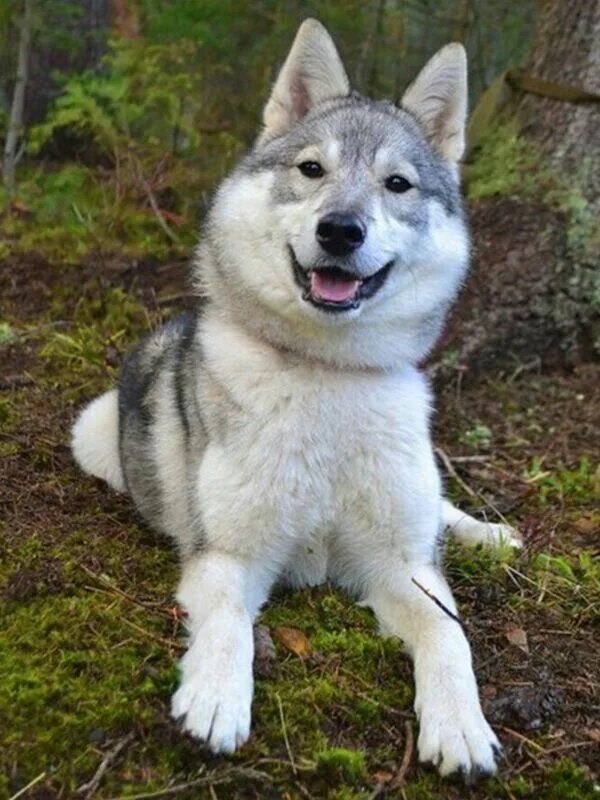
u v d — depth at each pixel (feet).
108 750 2.19
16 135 6.33
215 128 6.83
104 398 3.76
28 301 5.15
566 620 2.96
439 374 4.78
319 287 2.75
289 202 2.86
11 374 4.37
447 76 3.24
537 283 5.02
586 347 5.13
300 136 3.02
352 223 2.69
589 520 3.73
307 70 3.26
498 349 4.96
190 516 2.89
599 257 5.03
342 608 2.83
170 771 2.17
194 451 2.92
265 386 2.76
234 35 7.08
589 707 2.56
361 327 2.83
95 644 2.49
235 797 2.15
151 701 2.33
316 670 2.55
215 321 2.97
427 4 7.95
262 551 2.78
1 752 2.15
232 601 2.54
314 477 2.76
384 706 2.44
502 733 2.44
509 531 3.50
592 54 5.13
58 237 5.80
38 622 2.55
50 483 3.44
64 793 2.09
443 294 3.04
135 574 2.89
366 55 7.64
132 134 7.09
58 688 2.31
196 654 2.36
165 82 6.44
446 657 2.49
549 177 5.17
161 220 5.81
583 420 4.63
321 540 2.87
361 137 2.97
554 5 5.36
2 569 2.79
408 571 2.83
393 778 2.26
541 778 2.33
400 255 2.88
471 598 3.04
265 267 2.84
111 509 3.38
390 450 2.80
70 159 7.15
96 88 6.22
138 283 5.35
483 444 4.40
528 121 5.31
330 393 2.78
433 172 3.08
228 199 3.00
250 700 2.30
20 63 6.24
